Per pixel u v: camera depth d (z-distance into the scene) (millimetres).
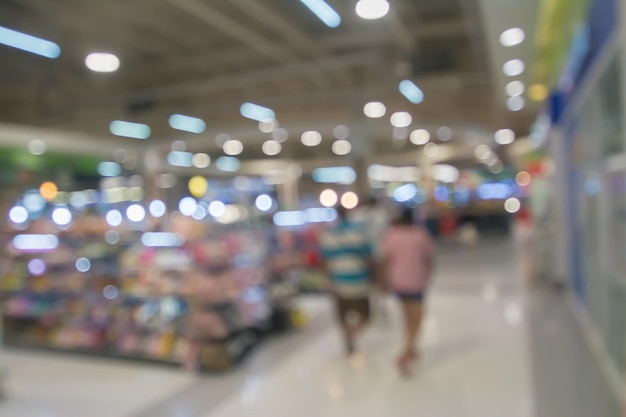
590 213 5172
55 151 11414
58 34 6664
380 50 8492
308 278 8086
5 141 10039
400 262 4449
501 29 5809
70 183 11430
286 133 14227
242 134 14164
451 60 8609
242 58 8281
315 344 5527
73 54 7461
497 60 7188
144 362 5059
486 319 6203
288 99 11250
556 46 6613
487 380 4246
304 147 21688
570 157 6848
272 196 13172
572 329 5516
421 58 8531
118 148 13734
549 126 7855
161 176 15773
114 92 10031
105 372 4906
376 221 6168
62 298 6066
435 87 10836
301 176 27094
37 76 8438
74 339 5527
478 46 8172
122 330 5375
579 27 4930
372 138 17188
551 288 7734
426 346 5293
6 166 10031
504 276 9266
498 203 21031
